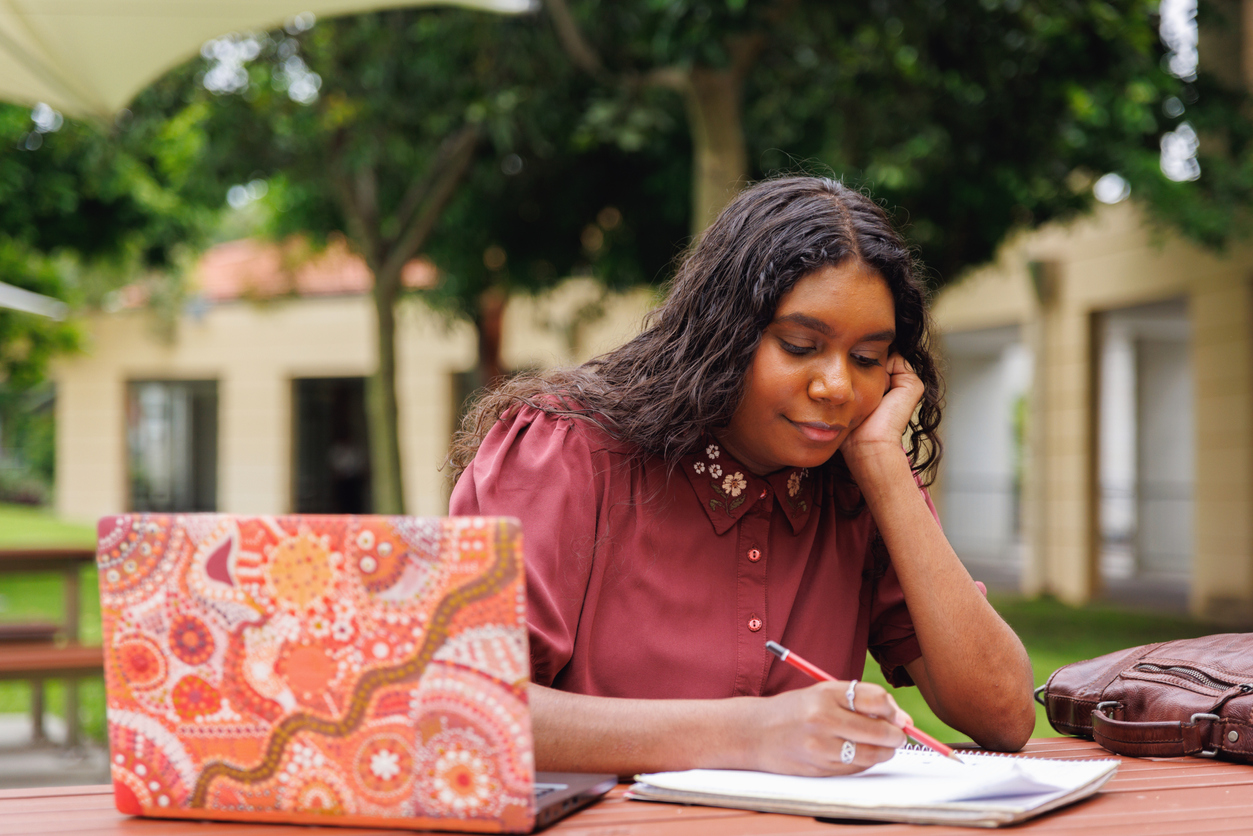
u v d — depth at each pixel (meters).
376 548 0.97
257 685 1.00
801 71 6.82
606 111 6.45
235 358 15.74
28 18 3.93
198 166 8.15
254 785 1.01
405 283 10.91
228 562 1.00
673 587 1.40
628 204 8.65
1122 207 9.42
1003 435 14.95
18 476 20.20
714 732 1.14
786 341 1.35
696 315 1.41
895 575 1.55
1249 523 8.22
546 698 1.17
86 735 4.87
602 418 1.43
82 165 8.50
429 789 0.97
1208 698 1.40
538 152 7.95
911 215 7.29
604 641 1.38
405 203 8.52
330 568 0.98
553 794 1.03
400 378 14.68
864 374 1.40
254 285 12.05
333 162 8.00
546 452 1.38
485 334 9.98
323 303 15.23
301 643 0.99
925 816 1.01
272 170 8.30
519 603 0.95
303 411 17.20
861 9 5.84
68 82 4.42
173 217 9.81
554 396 1.46
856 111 6.88
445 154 8.29
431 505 14.48
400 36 7.15
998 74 6.06
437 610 0.96
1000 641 1.39
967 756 1.26
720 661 1.38
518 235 8.99
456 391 14.70
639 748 1.15
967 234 7.78
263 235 10.84
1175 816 1.06
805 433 1.35
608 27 6.64
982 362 14.95
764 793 1.05
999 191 7.28
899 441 1.43
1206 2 6.73
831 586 1.49
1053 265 10.27
